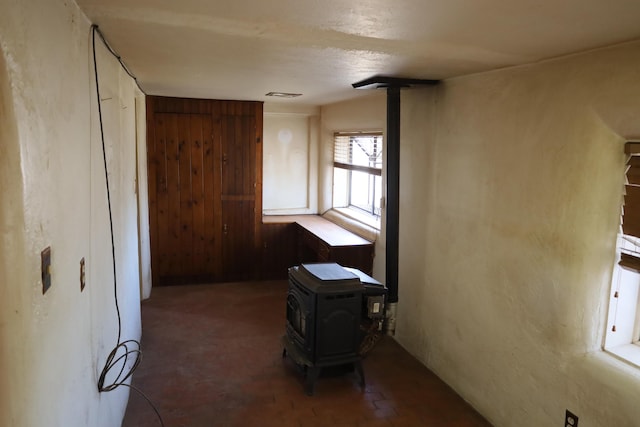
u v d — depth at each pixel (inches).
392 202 137.3
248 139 208.8
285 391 123.0
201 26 73.5
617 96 77.9
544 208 92.6
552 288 91.4
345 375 132.0
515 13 61.6
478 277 113.3
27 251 42.6
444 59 94.5
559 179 89.1
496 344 107.3
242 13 66.1
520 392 100.2
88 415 69.2
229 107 204.8
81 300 65.1
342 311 121.3
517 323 100.6
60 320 53.9
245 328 163.9
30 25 44.8
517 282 100.3
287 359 140.9
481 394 113.3
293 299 131.9
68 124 58.6
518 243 99.8
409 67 106.2
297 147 230.5
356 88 141.3
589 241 84.9
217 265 215.0
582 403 85.4
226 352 144.9
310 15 66.1
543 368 94.0
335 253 167.3
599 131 81.9
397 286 142.0
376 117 167.5
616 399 79.0
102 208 83.0
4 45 38.6
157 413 105.6
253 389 123.6
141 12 67.0
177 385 124.6
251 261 218.5
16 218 40.7
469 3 57.8
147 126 197.5
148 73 128.3
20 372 41.3
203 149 205.2
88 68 71.4
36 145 45.8
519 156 99.0
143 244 188.4
